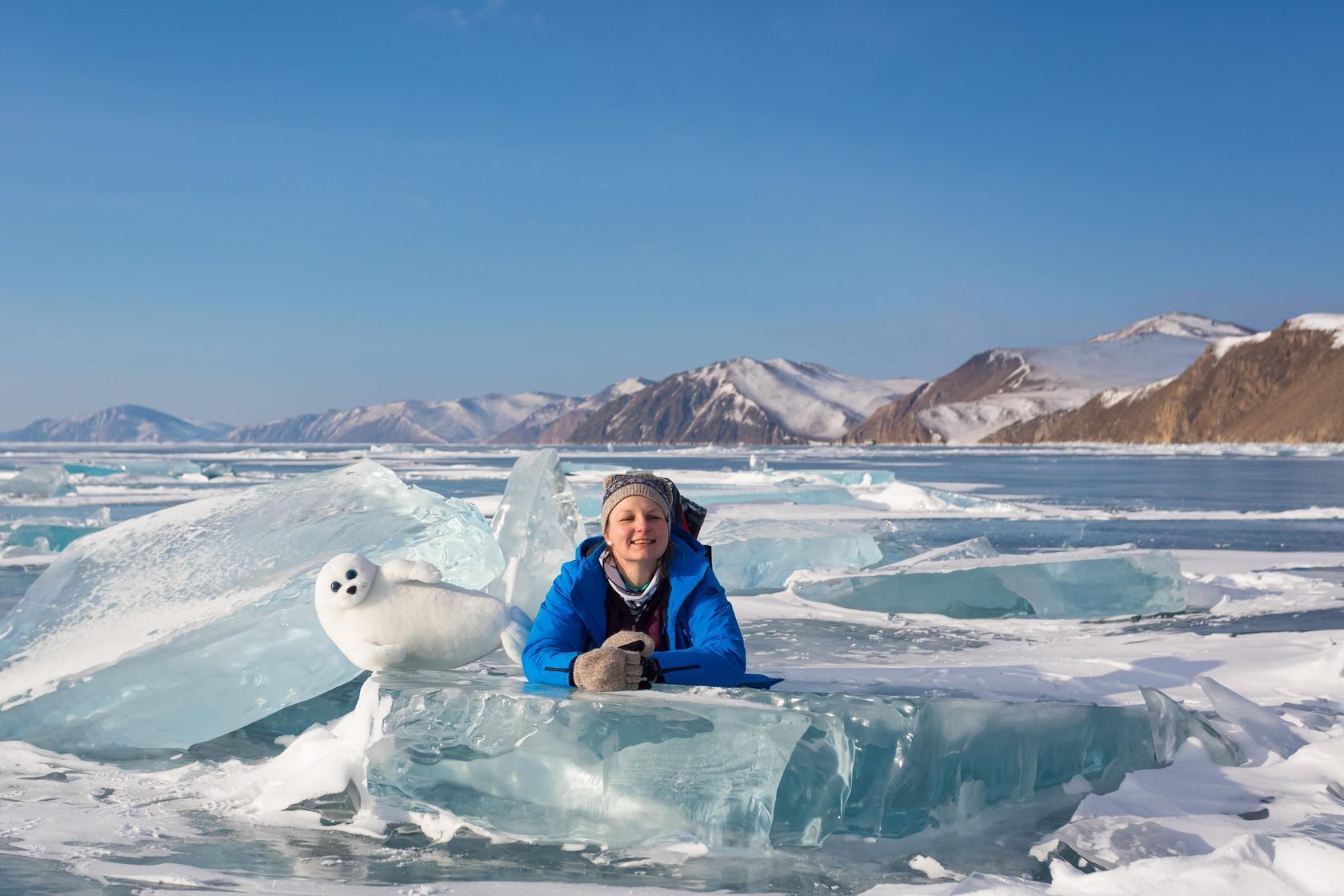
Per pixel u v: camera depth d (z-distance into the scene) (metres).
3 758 2.95
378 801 2.40
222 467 28.39
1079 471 34.19
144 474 29.25
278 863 2.07
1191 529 12.20
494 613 2.87
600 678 2.41
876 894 1.86
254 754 2.99
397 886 1.93
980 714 2.37
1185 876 1.79
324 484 4.13
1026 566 5.93
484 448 132.25
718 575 7.05
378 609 2.77
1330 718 3.11
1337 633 4.77
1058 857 2.06
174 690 3.11
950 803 2.28
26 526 9.66
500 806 2.27
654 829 2.18
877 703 2.27
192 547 3.81
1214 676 3.85
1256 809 2.28
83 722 3.06
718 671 2.60
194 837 2.24
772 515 12.01
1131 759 2.62
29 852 2.14
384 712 2.40
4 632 3.52
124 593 3.59
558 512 4.45
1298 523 13.02
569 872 2.02
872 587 6.12
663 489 2.79
